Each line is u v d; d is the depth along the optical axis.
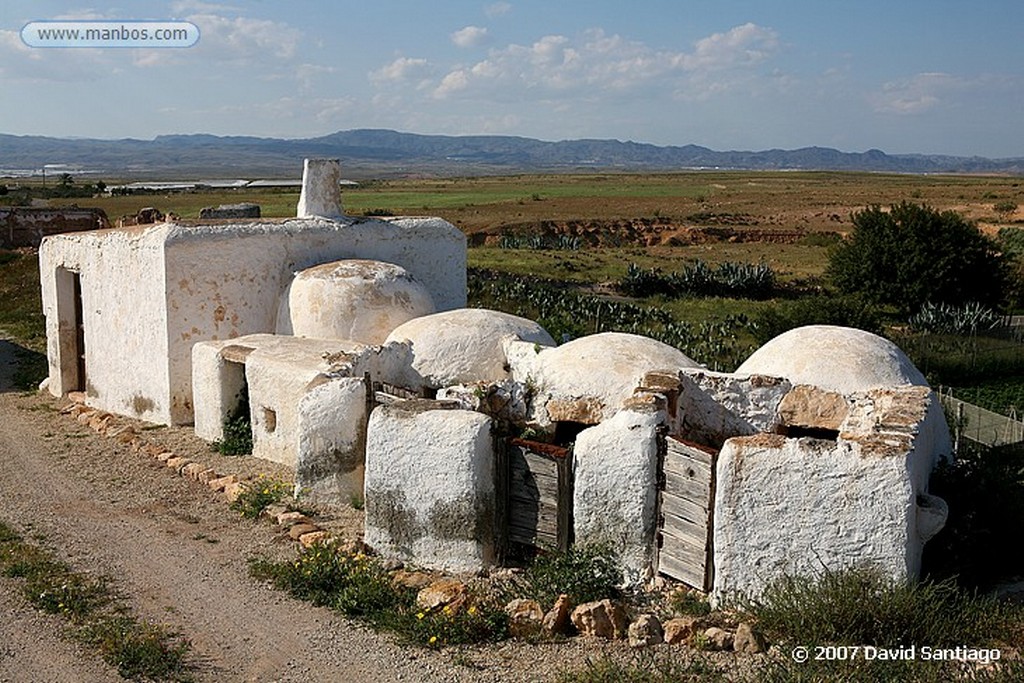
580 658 6.83
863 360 9.51
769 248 54.72
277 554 9.06
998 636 6.70
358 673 6.78
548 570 7.90
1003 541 8.01
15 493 10.97
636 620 7.25
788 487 7.19
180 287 13.52
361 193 98.06
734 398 9.30
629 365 10.08
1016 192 106.00
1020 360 23.36
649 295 35.53
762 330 25.69
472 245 54.84
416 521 8.69
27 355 19.88
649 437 7.96
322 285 13.51
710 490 7.58
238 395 12.87
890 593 6.79
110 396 15.02
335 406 10.15
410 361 11.76
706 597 7.62
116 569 8.72
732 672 6.44
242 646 7.23
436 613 7.52
